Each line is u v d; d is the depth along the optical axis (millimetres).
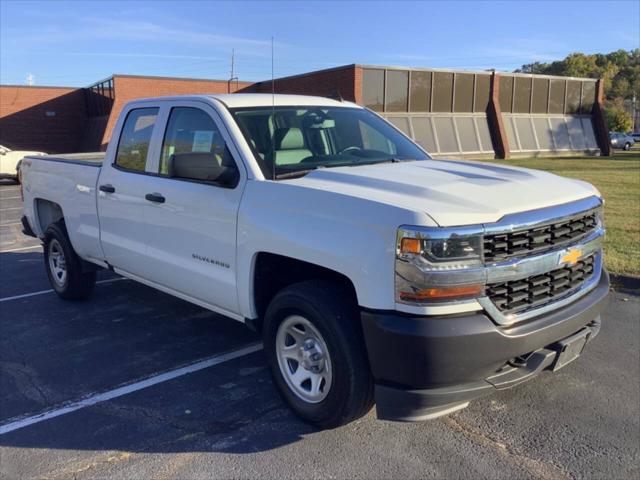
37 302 6520
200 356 4922
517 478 3178
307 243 3424
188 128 4574
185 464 3350
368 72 28578
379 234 3082
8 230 11586
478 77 32938
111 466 3344
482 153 33219
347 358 3283
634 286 6605
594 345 4973
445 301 2961
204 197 4188
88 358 4910
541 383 4289
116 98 31281
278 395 4168
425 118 31172
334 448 3482
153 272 4910
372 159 4516
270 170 3979
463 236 2957
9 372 4652
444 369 2961
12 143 36438
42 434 3703
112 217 5316
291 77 31688
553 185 3672
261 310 4039
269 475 3230
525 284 3205
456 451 3436
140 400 4145
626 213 11469
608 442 3518
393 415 3164
